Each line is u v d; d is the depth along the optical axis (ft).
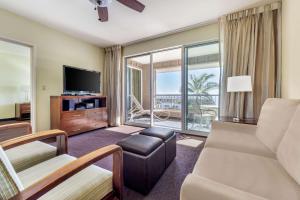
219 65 9.92
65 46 12.12
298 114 3.27
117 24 10.49
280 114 4.24
